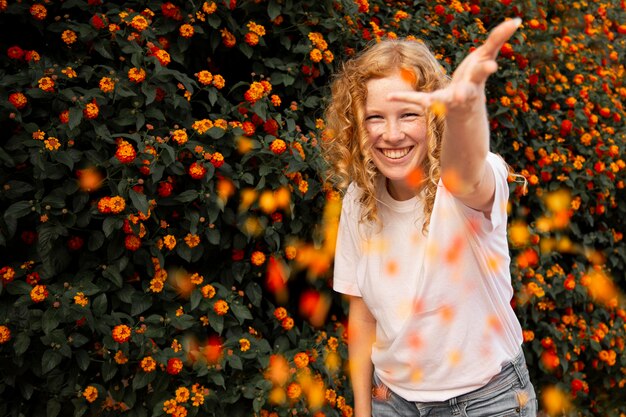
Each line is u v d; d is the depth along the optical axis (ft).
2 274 6.68
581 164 11.31
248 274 8.21
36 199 6.83
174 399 7.04
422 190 4.70
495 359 4.69
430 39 10.80
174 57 8.14
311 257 8.38
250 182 7.59
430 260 4.47
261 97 8.00
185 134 7.27
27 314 6.62
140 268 7.70
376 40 9.27
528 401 4.86
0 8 7.16
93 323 6.66
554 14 13.83
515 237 10.42
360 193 5.03
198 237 7.47
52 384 6.87
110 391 7.14
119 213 6.88
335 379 8.45
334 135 5.20
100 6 7.90
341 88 4.99
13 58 7.51
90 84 7.73
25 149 6.99
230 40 8.31
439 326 4.62
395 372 5.02
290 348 8.57
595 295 11.20
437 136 4.54
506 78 11.02
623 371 11.50
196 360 7.35
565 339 10.71
